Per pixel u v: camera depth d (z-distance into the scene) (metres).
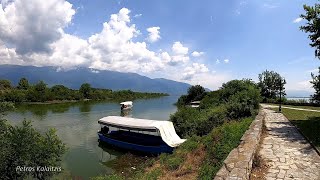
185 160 19.03
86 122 52.91
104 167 25.61
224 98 45.56
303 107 43.75
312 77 24.73
